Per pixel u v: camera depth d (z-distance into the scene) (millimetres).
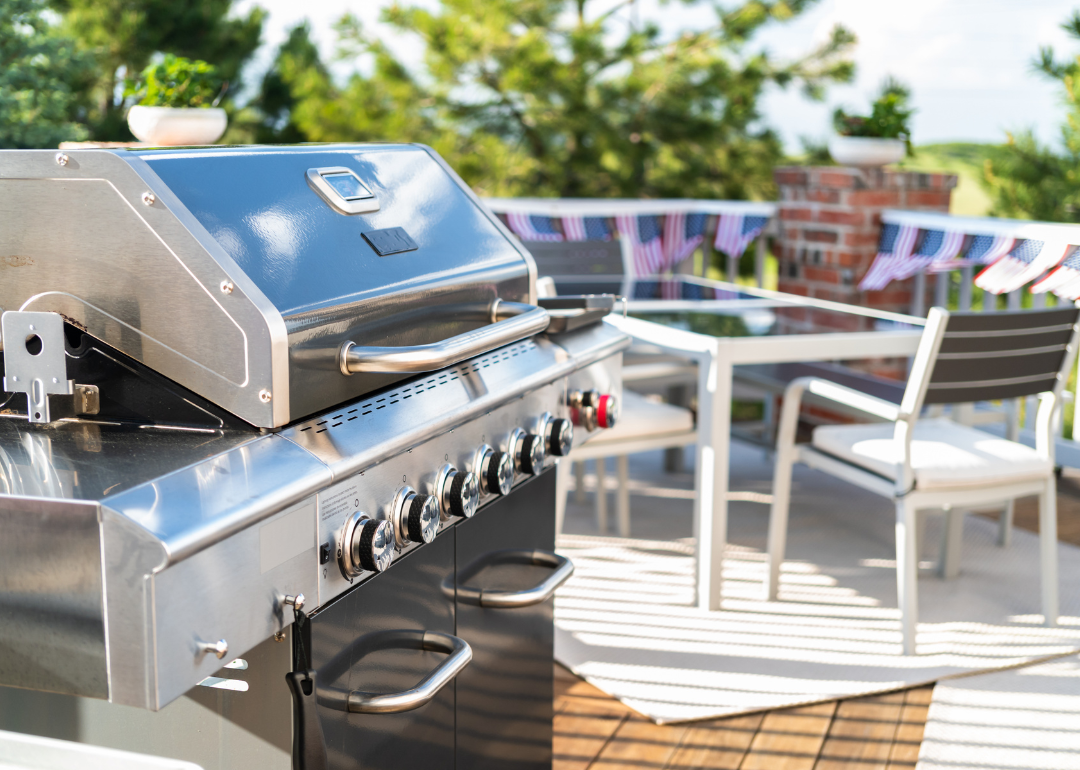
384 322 1142
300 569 902
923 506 2361
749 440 3635
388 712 1027
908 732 2029
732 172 8570
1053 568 2512
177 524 748
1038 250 3455
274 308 939
